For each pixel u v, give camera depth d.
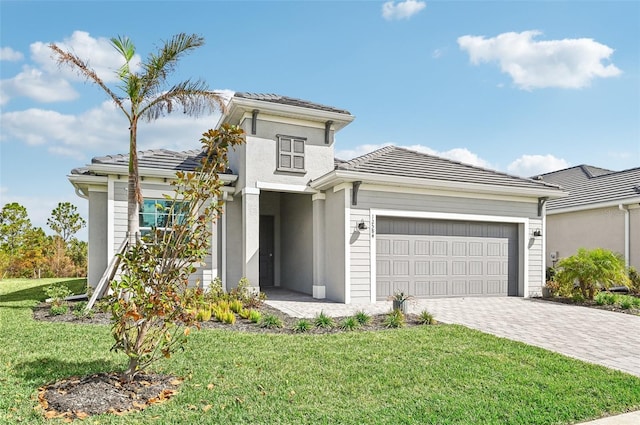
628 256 16.12
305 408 4.39
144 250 4.81
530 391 5.00
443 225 13.47
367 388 5.02
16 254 25.44
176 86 10.35
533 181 14.83
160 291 4.77
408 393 4.88
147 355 5.26
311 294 14.05
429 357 6.30
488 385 5.18
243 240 13.35
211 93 10.65
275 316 8.73
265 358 6.10
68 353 6.16
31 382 4.92
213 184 5.18
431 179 12.56
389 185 12.59
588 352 6.89
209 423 3.99
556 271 14.24
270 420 4.09
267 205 17.19
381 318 9.32
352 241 12.09
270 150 13.55
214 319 8.90
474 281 13.76
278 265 17.17
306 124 14.14
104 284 10.26
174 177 12.97
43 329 7.67
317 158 14.18
